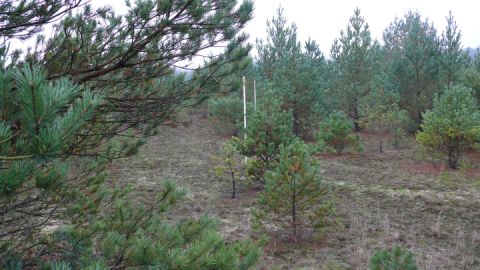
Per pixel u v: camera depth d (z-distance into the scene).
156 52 3.43
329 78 25.59
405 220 8.84
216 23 3.50
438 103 14.95
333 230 8.11
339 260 6.60
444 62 21.55
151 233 3.14
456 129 13.80
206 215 3.42
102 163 4.04
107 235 2.88
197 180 12.70
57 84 1.39
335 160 16.28
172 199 3.52
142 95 3.81
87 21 3.31
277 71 21.23
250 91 22.86
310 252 6.91
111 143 4.12
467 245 7.41
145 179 12.48
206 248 2.56
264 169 10.48
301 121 20.56
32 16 2.98
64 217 3.65
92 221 3.38
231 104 22.31
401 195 10.87
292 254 6.79
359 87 22.88
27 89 1.23
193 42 3.56
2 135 1.36
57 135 1.33
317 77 21.22
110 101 3.62
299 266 6.32
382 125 19.11
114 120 3.83
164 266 2.32
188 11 3.31
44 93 1.27
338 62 25.70
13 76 1.32
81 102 1.46
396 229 8.22
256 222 7.33
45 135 1.31
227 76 3.93
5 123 1.44
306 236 7.58
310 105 20.33
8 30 3.01
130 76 3.63
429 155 16.09
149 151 18.22
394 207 9.84
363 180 12.76
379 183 12.33
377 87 20.70
